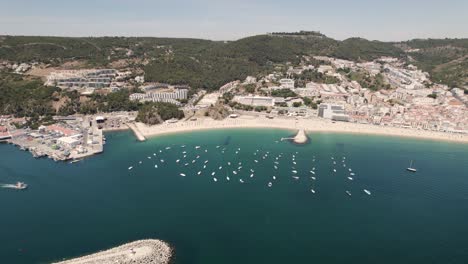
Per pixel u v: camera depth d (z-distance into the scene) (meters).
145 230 183.62
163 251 162.75
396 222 198.50
